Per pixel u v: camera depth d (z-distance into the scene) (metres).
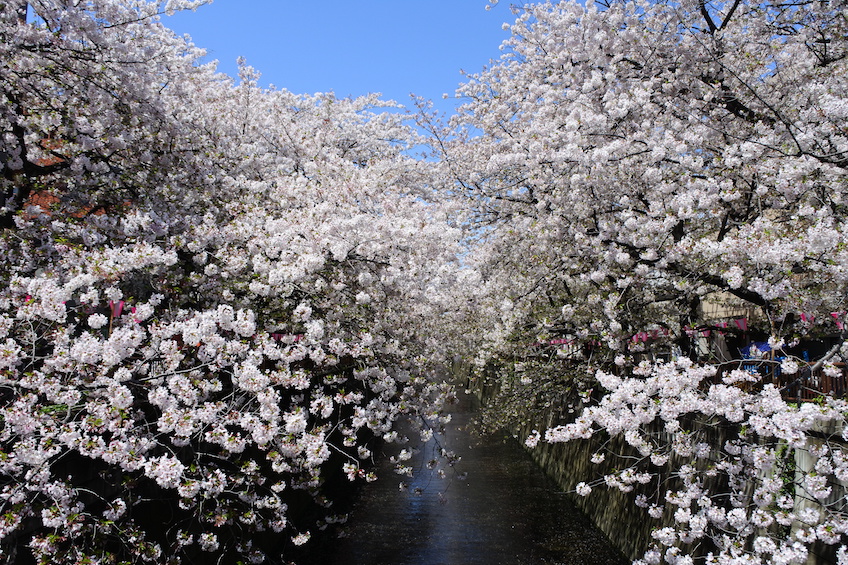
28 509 5.03
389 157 17.97
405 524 12.42
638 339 9.55
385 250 7.63
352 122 18.14
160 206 8.91
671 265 8.06
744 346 10.38
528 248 9.96
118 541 6.00
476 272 8.56
